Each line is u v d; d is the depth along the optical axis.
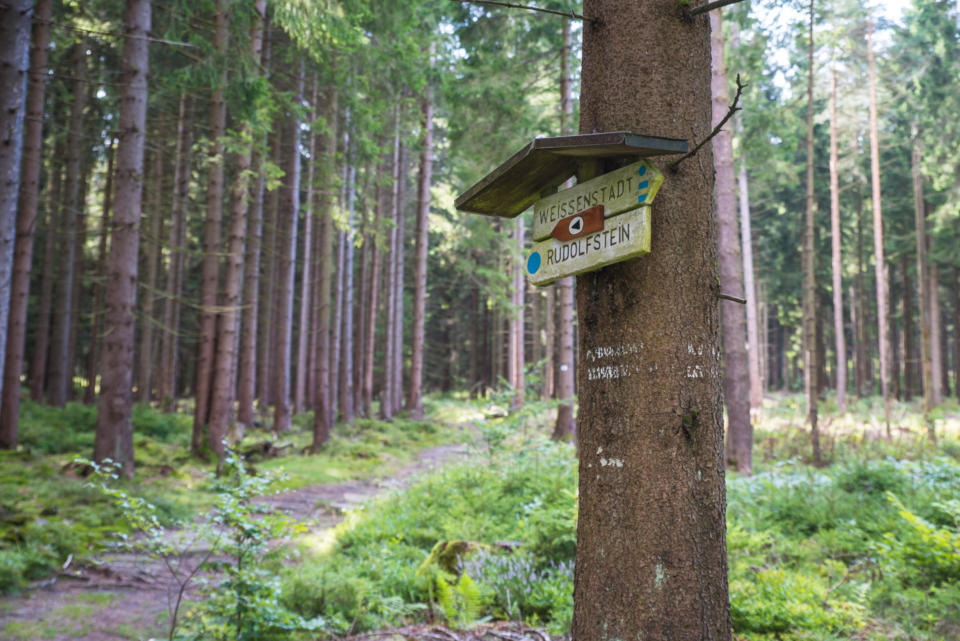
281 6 11.72
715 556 2.61
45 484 9.69
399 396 30.44
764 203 36.31
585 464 2.78
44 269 22.27
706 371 2.68
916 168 24.44
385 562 6.84
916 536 6.23
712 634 2.54
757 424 21.20
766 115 15.20
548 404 10.91
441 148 31.08
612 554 2.62
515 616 5.60
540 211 3.11
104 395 11.40
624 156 2.73
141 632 5.46
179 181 21.64
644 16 2.85
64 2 16.61
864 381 35.88
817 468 12.63
